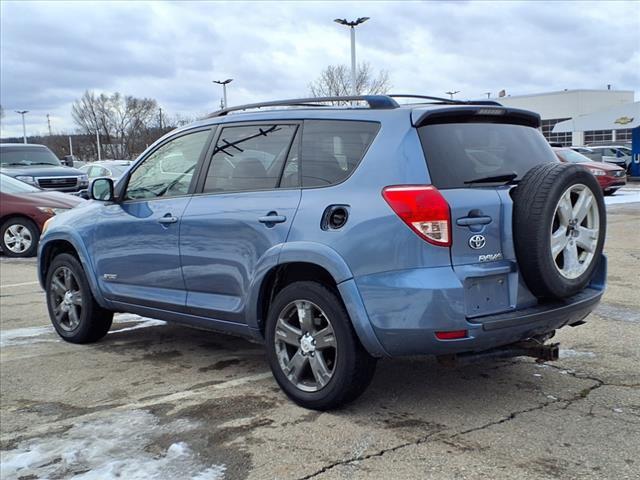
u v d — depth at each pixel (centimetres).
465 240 371
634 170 3027
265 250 430
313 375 423
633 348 536
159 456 365
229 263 457
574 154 2195
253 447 371
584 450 355
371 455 356
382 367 503
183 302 496
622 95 6144
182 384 484
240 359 544
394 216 372
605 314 648
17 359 561
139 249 529
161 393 466
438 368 498
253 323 448
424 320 363
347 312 392
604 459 344
